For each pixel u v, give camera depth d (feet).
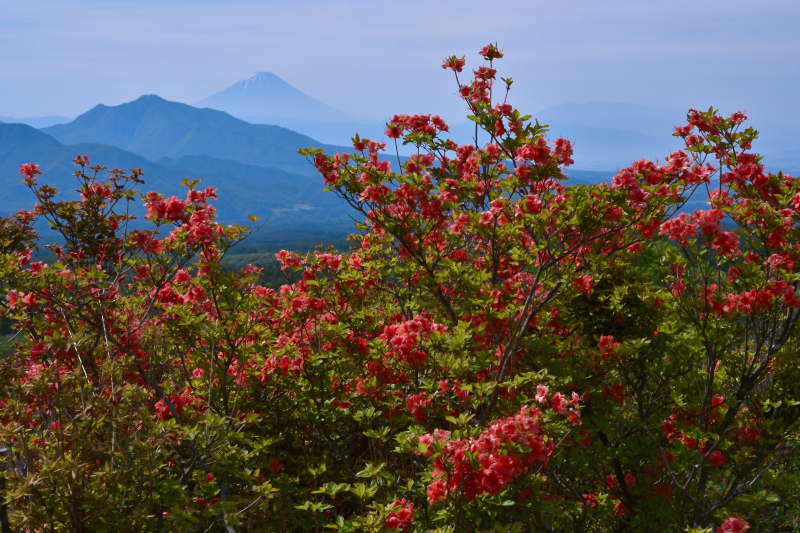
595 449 17.78
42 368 13.03
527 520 12.88
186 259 17.89
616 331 19.25
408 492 15.23
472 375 18.12
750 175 17.90
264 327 20.99
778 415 19.60
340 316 20.84
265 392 20.38
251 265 18.81
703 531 12.41
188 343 18.65
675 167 17.15
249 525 14.62
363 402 18.93
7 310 17.13
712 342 17.99
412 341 15.35
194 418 16.01
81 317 17.02
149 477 12.07
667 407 19.98
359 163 19.35
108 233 21.47
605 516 21.34
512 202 17.21
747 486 17.38
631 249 20.02
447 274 18.44
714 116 19.35
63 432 11.68
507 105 18.52
